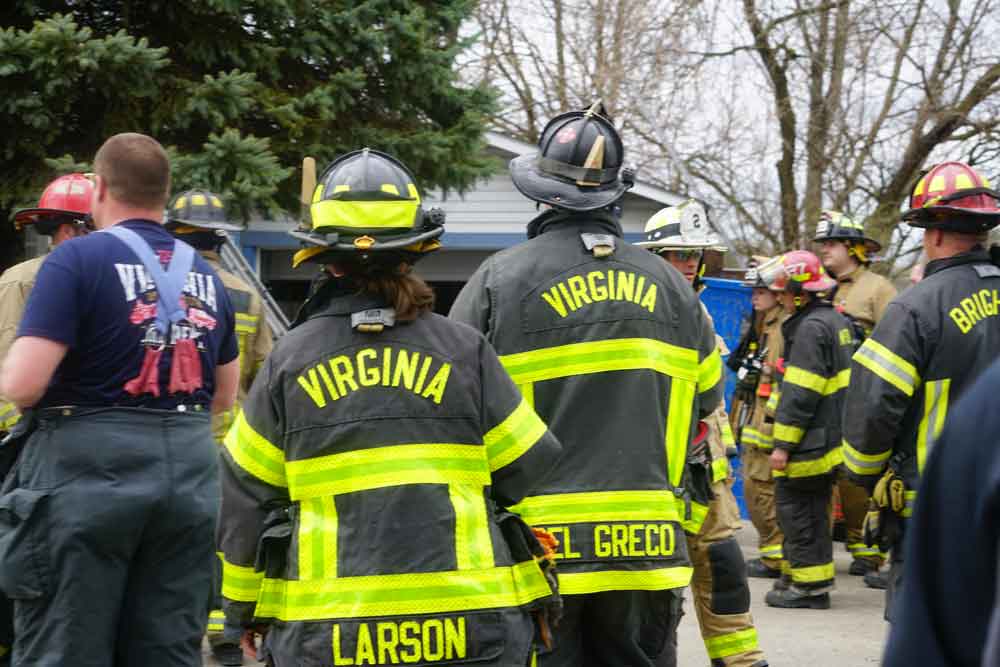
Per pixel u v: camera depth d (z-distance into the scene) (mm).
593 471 3596
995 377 1351
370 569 2783
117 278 3738
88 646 3639
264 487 2947
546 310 3678
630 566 3549
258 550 2898
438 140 11719
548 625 3082
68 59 9344
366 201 2975
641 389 3645
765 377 8367
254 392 2977
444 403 2922
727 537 5090
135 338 3740
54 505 3629
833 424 7328
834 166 20984
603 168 3832
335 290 3072
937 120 20156
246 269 9367
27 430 3754
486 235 17203
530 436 3018
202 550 3887
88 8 11188
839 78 20734
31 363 3547
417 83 11641
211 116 10445
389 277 3004
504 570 2900
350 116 11695
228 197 9758
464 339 3025
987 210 4316
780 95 21516
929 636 1364
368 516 2814
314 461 2865
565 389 3635
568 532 3553
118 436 3689
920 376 4387
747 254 22656
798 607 7453
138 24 11203
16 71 9297
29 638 3693
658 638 3746
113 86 9914
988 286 4387
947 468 1354
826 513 7445
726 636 5094
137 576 3812
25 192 10297
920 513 1391
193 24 10867
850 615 7246
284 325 9492
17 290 4742
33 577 3625
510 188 17094
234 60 10789
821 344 7285
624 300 3695
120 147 3908
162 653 3801
